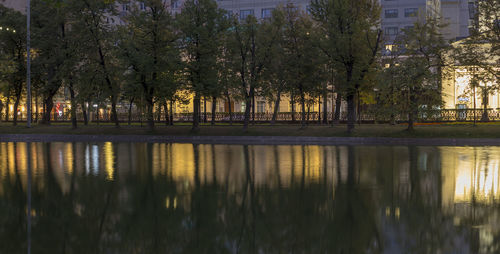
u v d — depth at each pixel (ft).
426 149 69.87
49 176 37.73
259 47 111.14
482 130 93.25
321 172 39.88
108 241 17.66
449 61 100.01
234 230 19.39
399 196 27.37
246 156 57.93
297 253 16.01
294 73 108.47
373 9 104.83
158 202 25.75
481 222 20.47
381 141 88.48
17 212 23.02
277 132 103.55
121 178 36.32
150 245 17.12
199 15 108.06
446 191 29.12
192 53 110.63
